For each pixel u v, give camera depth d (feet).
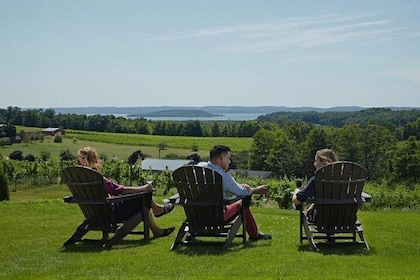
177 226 31.40
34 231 29.07
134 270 20.24
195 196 23.95
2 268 20.86
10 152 293.43
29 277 18.79
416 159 205.57
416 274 19.39
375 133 236.84
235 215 25.35
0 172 60.64
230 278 18.19
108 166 102.17
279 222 33.22
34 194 123.44
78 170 24.29
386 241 26.25
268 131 258.57
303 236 27.66
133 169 98.84
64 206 39.04
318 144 246.47
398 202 69.36
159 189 91.25
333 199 23.44
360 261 21.45
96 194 24.57
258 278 18.13
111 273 19.84
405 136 264.72
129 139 343.87
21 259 22.40
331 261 21.35
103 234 26.04
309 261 21.34
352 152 238.27
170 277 18.72
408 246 24.95
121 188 25.91
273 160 250.98
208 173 23.41
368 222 32.45
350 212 23.88
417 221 32.91
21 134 340.39
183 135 393.91
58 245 25.35
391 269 20.18
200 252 23.29
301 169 246.27
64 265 21.17
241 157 286.05
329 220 24.08
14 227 30.27
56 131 357.20
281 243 25.39
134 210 26.00
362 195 24.40
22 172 135.64
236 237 26.18
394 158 211.00
